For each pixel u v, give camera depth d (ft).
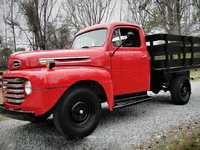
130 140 8.68
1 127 11.67
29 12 48.26
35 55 8.71
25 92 8.11
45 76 7.66
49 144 8.67
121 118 12.12
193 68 16.31
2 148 8.55
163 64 13.19
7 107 8.80
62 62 8.96
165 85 15.56
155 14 52.85
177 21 49.16
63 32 55.42
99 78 9.43
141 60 12.26
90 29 12.31
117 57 10.94
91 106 9.12
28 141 9.14
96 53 10.15
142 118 11.80
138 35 12.58
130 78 11.58
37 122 12.26
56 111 8.07
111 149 7.95
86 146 8.30
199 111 12.48
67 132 8.23
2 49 45.60
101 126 10.75
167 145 8.05
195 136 8.70
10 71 8.82
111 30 11.08
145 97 12.45
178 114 12.10
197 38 16.84
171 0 49.60
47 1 52.54
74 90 8.46
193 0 48.57
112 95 10.04
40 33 51.93
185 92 14.93
